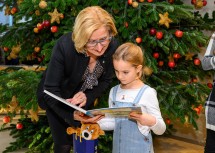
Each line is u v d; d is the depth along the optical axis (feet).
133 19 6.21
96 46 4.00
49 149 6.98
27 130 7.77
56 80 4.40
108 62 4.63
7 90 5.75
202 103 6.72
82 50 4.10
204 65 4.93
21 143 7.70
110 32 4.12
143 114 4.12
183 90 6.81
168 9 5.96
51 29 6.36
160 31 6.54
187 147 8.86
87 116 4.53
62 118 4.92
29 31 7.19
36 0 5.86
